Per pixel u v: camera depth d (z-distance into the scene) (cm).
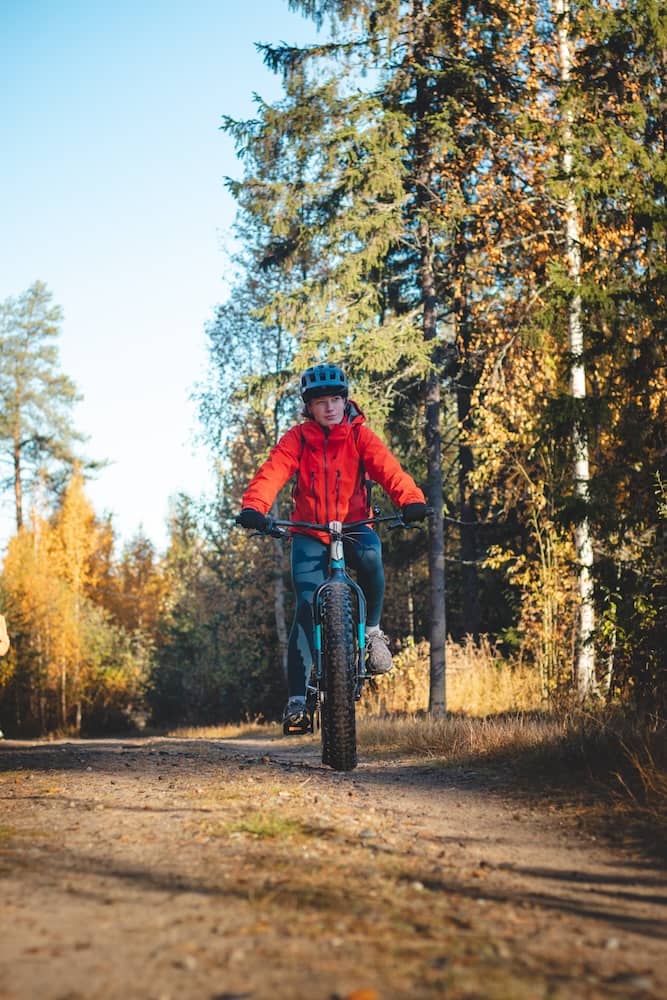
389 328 2062
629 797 703
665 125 1866
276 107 2148
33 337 5816
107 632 4959
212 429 3441
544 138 1948
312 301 2084
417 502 617
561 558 1911
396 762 1143
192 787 762
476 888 430
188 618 4494
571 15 1942
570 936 359
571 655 1916
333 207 2155
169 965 296
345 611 588
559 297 1520
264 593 3562
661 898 438
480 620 2891
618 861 524
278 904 372
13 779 843
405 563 2789
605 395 1400
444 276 2241
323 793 763
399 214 2105
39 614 4584
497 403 2103
